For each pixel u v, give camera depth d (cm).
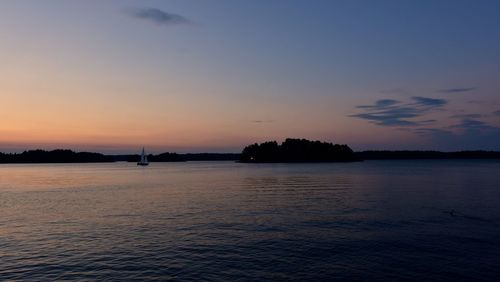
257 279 2208
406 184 8831
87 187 9344
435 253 2667
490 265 2402
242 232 3422
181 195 6962
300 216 4259
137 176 15338
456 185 8438
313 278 2217
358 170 18250
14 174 18375
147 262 2534
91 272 2353
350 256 2625
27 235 3397
